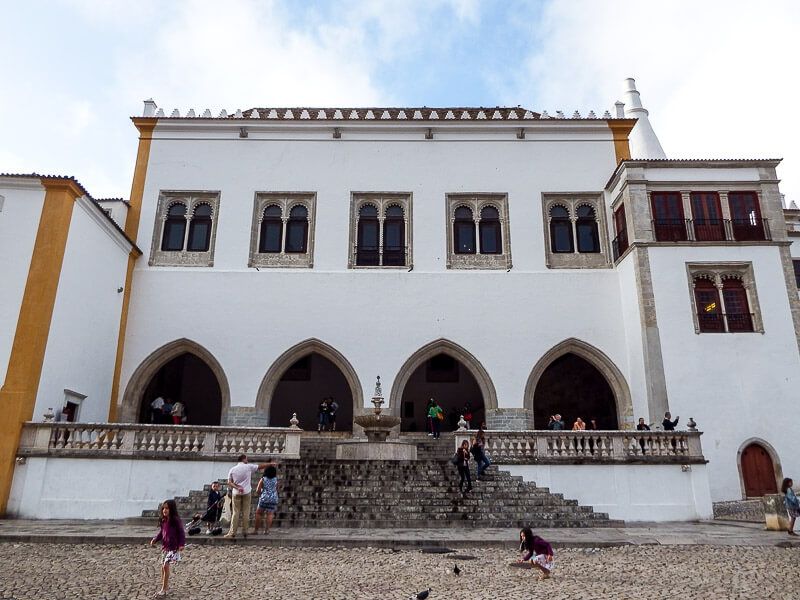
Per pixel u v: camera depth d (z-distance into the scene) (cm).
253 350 2005
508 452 1520
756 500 1644
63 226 1577
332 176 2194
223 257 2097
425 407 2502
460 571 843
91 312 1761
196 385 2525
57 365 1570
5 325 1488
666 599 693
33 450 1402
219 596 702
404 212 2181
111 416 1906
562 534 1208
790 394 1742
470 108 2638
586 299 2053
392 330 2027
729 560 938
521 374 1984
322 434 1980
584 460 1491
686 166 1966
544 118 2305
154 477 1415
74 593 709
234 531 1103
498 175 2198
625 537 1169
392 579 798
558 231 2158
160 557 950
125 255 2006
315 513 1291
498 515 1319
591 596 704
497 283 2072
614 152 2216
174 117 2227
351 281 2073
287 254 2117
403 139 2239
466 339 2017
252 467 1149
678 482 1485
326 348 2009
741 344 1788
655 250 1880
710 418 1727
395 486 1412
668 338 1797
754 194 1944
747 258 1858
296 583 773
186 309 2036
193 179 2183
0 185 1586
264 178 2189
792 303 1817
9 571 828
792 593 723
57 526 1255
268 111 2541
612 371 1977
